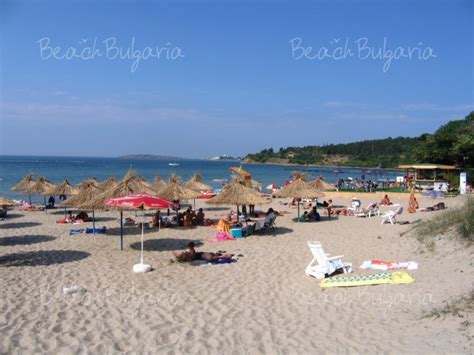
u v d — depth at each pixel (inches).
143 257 495.5
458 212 484.4
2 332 273.3
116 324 289.1
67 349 251.0
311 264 423.5
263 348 251.3
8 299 338.3
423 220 629.9
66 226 737.0
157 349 252.2
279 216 859.4
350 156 6323.8
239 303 330.3
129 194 567.8
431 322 257.4
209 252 507.8
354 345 246.2
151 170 4065.0
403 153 4891.7
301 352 243.6
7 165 4630.9
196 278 403.2
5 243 581.3
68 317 301.1
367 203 1080.2
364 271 408.8
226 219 767.1
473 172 1384.1
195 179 1159.6
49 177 2513.5
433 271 371.9
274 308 317.7
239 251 525.7
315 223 759.7
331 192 1280.8
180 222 727.7
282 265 450.0
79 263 464.4
